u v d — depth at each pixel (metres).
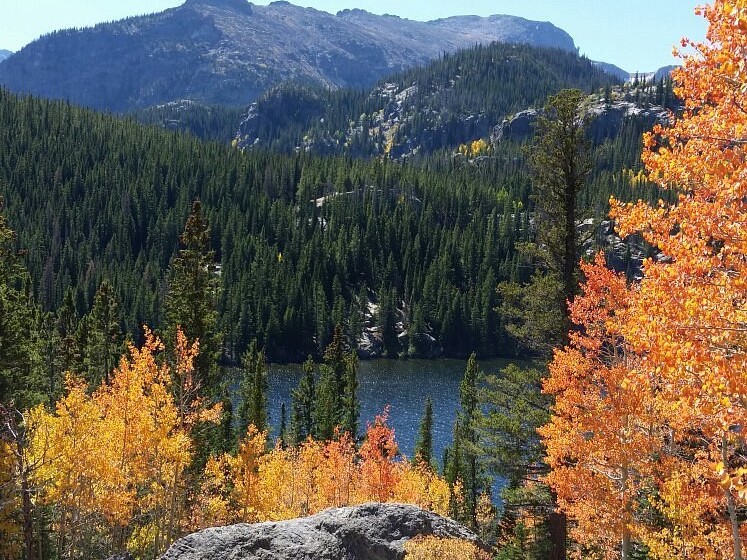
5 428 21.44
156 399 24.83
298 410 67.12
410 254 158.38
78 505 24.92
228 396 46.22
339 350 66.44
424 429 59.59
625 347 16.00
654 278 8.98
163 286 126.75
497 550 25.08
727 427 8.36
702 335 8.44
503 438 20.64
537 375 20.69
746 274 7.95
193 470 30.50
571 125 20.48
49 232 153.88
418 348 132.75
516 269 144.62
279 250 162.88
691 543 14.51
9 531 21.23
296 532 16.22
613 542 18.52
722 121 8.41
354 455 40.50
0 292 25.42
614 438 15.68
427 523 17.11
